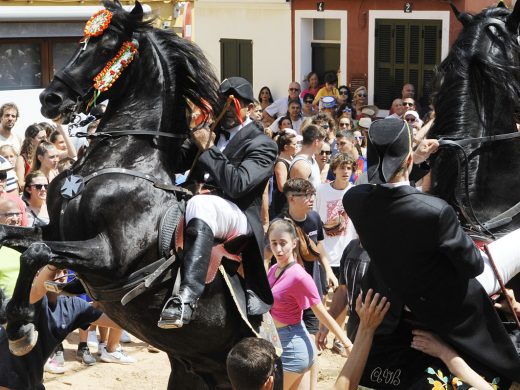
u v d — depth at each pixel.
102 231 6.14
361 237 4.82
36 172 9.59
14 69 14.41
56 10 14.48
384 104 21.89
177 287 6.09
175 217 6.30
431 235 4.52
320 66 23.09
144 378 9.27
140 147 6.42
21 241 6.28
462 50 5.97
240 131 6.44
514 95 5.91
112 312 6.48
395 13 21.23
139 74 6.49
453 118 5.89
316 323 8.84
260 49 23.72
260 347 4.50
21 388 6.91
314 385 7.81
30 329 6.19
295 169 10.43
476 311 4.68
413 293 4.68
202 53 6.59
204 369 6.69
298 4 22.80
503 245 5.07
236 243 6.40
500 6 6.31
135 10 6.42
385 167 4.57
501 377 4.83
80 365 9.54
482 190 5.80
